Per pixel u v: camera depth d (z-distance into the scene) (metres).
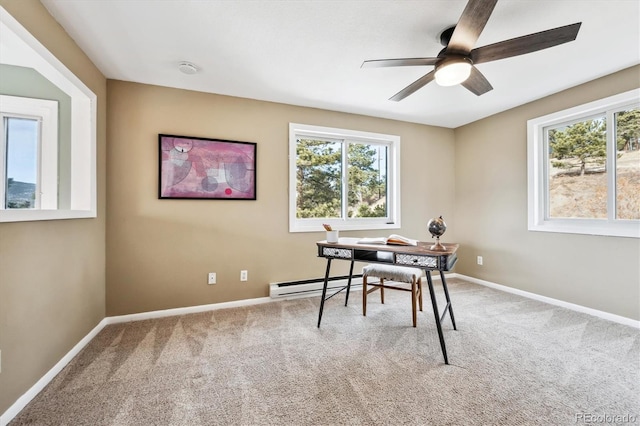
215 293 2.85
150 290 2.62
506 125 3.42
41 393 1.53
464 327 2.35
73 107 2.15
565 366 1.77
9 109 2.25
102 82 2.41
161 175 2.64
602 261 2.56
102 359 1.87
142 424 1.31
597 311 2.59
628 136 2.47
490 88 2.14
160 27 1.83
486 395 1.50
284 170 3.16
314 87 2.75
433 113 3.53
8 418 1.32
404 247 2.05
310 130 3.29
